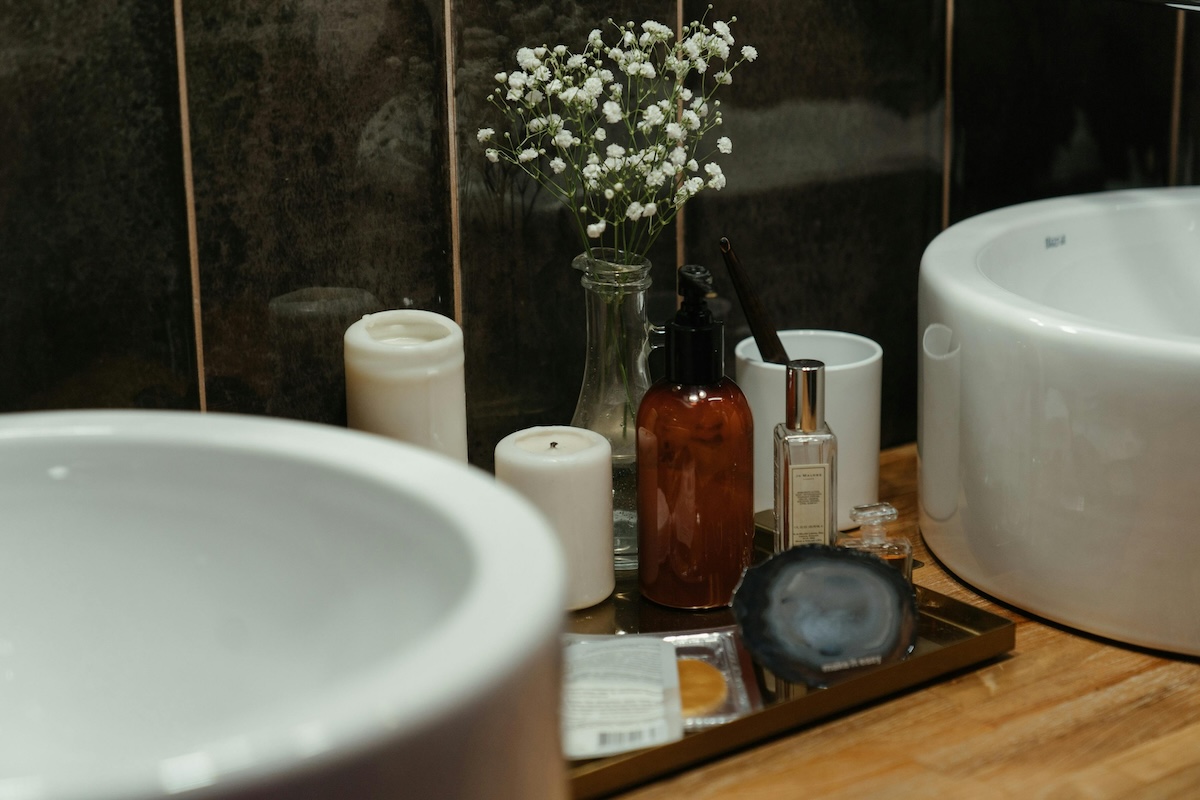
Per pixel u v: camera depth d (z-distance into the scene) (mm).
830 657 728
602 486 835
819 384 824
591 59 958
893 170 1147
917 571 929
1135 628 786
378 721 287
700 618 835
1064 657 792
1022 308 803
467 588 396
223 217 846
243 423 542
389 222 907
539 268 975
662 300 1036
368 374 817
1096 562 788
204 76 820
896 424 1219
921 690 757
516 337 978
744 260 1075
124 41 791
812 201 1104
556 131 888
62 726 532
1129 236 1126
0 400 794
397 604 460
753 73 1038
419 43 888
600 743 661
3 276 782
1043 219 1078
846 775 670
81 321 812
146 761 270
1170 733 702
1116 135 1280
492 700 311
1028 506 817
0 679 537
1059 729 709
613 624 829
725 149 917
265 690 515
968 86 1170
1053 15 1202
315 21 848
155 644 542
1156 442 738
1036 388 789
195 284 846
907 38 1121
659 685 711
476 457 983
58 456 541
